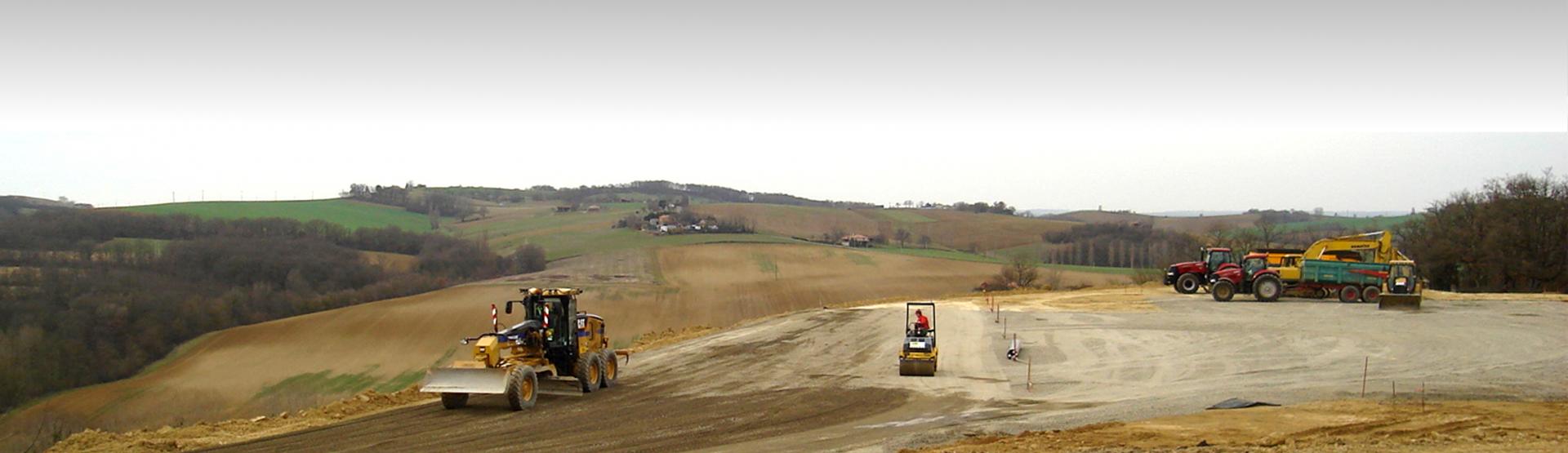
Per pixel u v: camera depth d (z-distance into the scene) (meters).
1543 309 35.56
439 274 82.44
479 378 18.31
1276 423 15.58
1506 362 23.36
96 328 56.84
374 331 60.00
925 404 19.69
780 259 87.50
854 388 21.84
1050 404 19.45
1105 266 91.94
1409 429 14.76
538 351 20.23
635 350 30.67
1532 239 54.62
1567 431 14.30
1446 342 26.97
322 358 54.41
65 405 48.53
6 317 56.22
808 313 39.94
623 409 18.91
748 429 16.86
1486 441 13.58
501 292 72.88
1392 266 39.09
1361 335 28.70
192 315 61.81
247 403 44.03
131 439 16.33
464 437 16.08
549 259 90.00
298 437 16.23
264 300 68.69
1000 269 83.56
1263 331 30.20
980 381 22.75
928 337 24.05
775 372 24.44
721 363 26.20
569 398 20.25
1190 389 20.94
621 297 69.00
